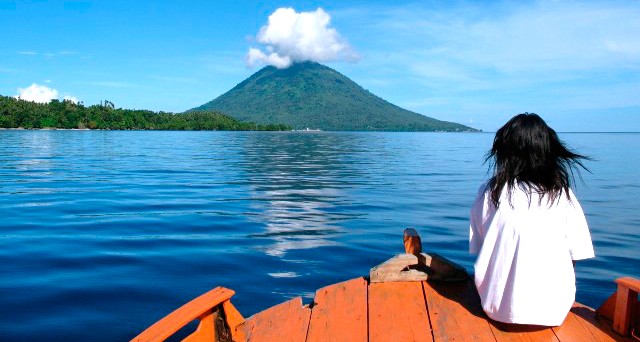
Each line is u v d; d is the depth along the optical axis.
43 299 5.90
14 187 16.67
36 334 4.94
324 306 3.70
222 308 3.34
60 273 6.93
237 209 12.59
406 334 3.23
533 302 3.09
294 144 65.94
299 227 10.30
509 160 3.25
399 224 10.71
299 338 3.28
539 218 3.15
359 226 10.45
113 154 37.00
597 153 45.62
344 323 3.42
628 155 42.47
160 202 13.70
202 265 7.40
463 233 9.85
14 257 7.75
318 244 8.78
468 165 29.27
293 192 16.11
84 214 11.72
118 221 10.86
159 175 21.50
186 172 23.09
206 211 12.24
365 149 53.31
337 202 13.91
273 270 7.18
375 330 3.30
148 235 9.48
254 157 35.97
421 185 18.41
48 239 9.05
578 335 3.16
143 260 7.66
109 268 7.20
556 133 3.29
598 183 19.48
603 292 6.30
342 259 7.80
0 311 5.51
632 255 8.20
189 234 9.59
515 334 3.17
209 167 26.23
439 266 4.00
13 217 11.26
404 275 4.01
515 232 3.17
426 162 32.19
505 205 3.22
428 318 3.42
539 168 3.19
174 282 6.59
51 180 18.92
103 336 4.92
